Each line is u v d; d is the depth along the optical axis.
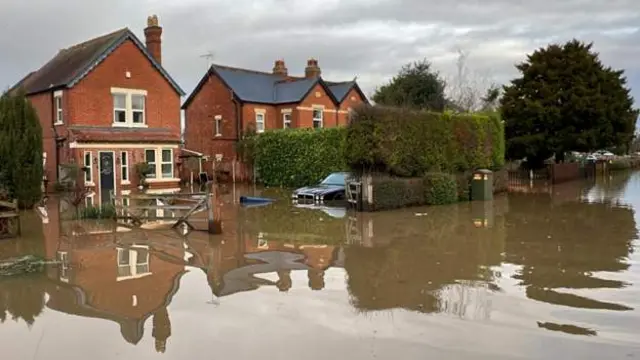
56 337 6.41
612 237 12.88
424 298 7.87
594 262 10.17
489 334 6.32
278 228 14.49
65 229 14.40
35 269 9.84
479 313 7.13
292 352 5.83
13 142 17.89
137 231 14.05
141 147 27.39
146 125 28.30
